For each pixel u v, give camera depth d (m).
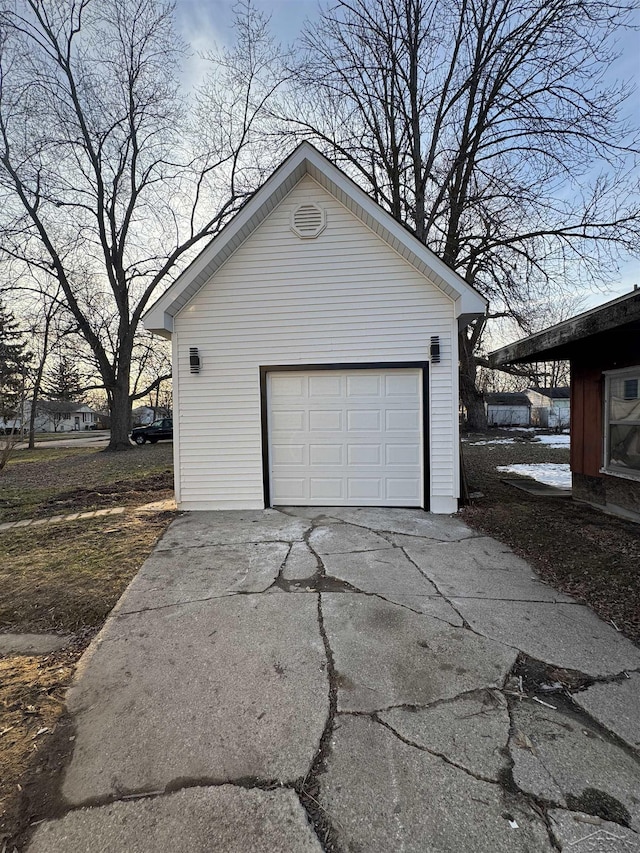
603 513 5.85
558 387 39.50
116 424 18.48
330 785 1.67
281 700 2.18
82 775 1.75
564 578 3.71
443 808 1.57
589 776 1.70
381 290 6.17
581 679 2.34
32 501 7.58
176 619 3.07
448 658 2.54
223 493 6.52
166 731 1.98
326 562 4.15
